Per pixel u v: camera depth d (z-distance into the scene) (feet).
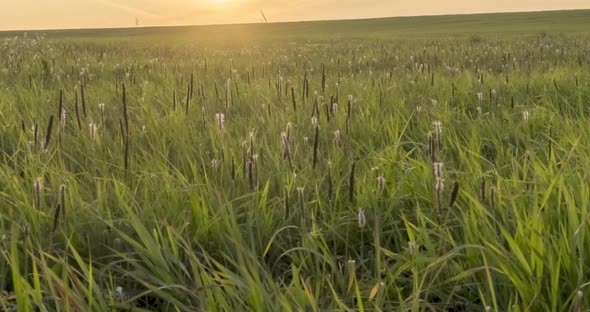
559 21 310.24
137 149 16.40
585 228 9.23
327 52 71.26
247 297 7.86
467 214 10.18
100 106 16.71
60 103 14.19
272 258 10.57
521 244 9.07
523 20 334.85
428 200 11.78
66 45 80.02
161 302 9.32
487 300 8.36
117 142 16.29
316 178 13.24
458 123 19.40
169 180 12.58
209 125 18.01
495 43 92.53
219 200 10.50
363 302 8.43
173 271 9.56
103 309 7.77
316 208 11.64
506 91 26.78
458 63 45.55
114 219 11.17
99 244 10.20
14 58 46.14
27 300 7.55
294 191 12.51
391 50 72.28
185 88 29.45
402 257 9.34
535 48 67.62
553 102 23.49
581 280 8.02
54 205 11.23
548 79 28.96
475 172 13.08
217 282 9.05
